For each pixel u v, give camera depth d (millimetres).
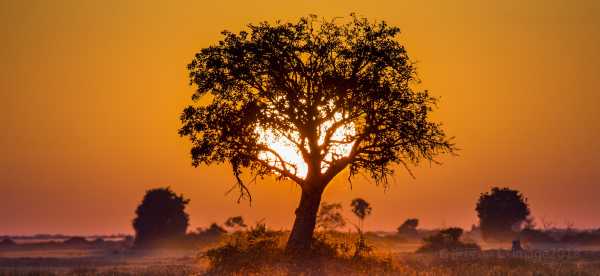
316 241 101125
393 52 101062
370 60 100312
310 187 101312
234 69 99062
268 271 92438
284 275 89062
